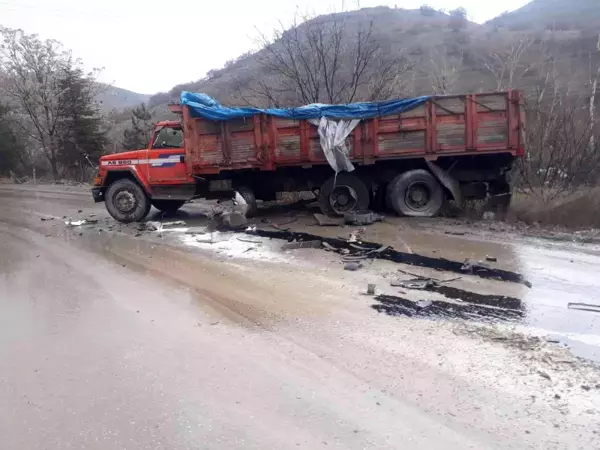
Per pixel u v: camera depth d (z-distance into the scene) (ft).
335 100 48.06
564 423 9.97
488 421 10.13
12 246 29.30
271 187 36.50
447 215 33.91
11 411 11.14
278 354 13.50
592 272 20.24
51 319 16.76
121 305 17.97
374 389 11.51
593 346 13.46
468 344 13.74
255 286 19.71
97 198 37.55
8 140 100.78
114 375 12.62
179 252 26.22
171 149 35.78
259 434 9.93
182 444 9.70
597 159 36.22
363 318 15.88
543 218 30.63
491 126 31.81
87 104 96.17
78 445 9.80
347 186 34.24
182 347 14.15
